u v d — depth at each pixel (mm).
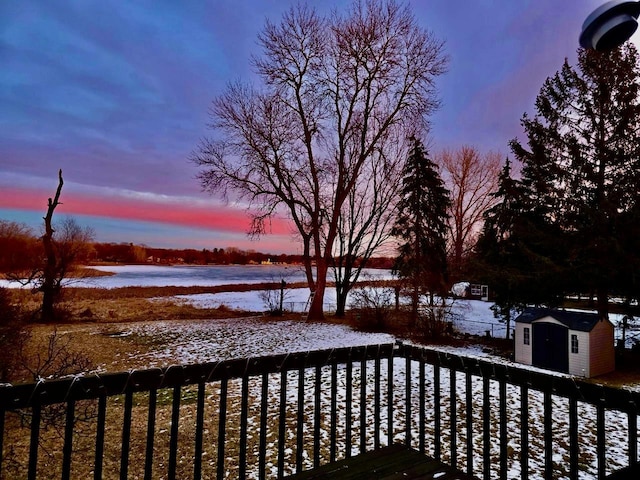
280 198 22359
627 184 12039
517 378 2469
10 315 7930
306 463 4723
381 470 2533
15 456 4773
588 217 12344
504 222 15852
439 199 21125
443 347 14711
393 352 3229
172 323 19453
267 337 15523
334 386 2922
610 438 5961
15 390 1765
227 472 4562
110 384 2027
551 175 13641
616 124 12445
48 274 19281
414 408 7031
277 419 6383
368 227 24375
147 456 2156
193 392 7895
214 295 37031
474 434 5914
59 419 5453
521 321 12641
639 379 10766
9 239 23453
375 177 24422
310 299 24656
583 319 11516
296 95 21859
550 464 2287
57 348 12125
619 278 11500
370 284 21297
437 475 2461
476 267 16250
